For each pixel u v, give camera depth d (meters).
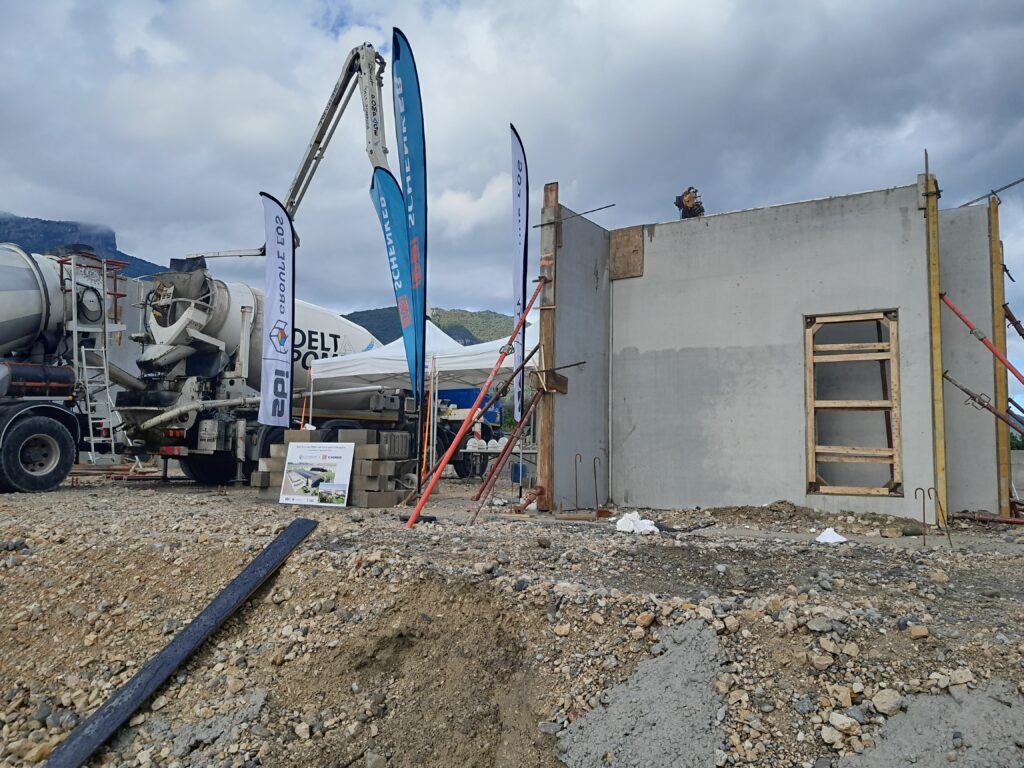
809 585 5.07
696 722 3.77
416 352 9.67
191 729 4.48
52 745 4.46
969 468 8.99
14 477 10.83
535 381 9.57
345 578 5.51
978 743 3.29
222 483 14.24
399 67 9.46
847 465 9.52
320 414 14.99
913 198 8.92
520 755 4.03
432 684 4.60
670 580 5.29
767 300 9.75
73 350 12.55
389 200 10.10
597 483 10.45
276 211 11.16
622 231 10.97
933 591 4.85
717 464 9.89
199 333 13.49
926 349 8.68
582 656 4.41
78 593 6.03
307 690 4.68
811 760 3.47
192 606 5.64
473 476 16.95
